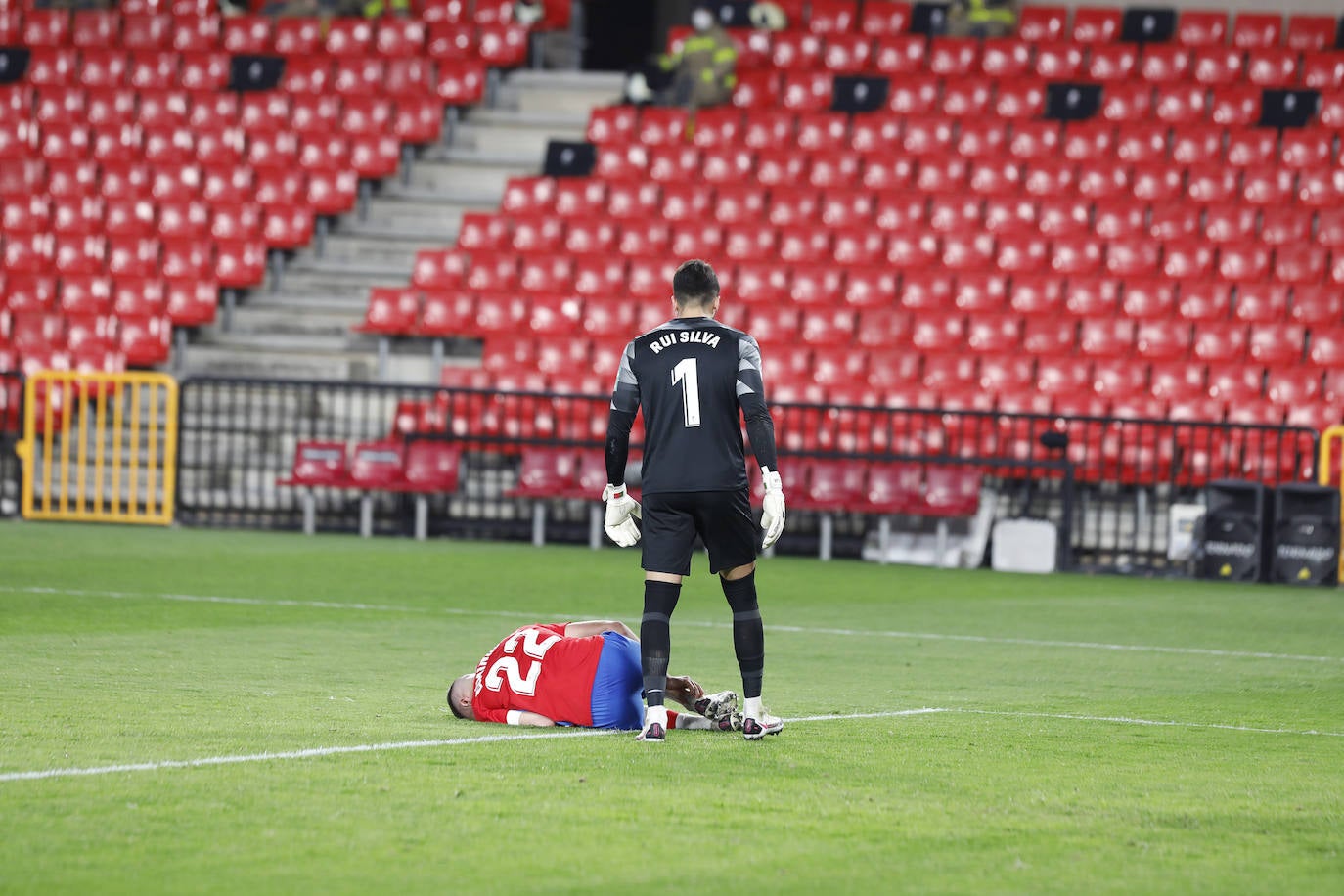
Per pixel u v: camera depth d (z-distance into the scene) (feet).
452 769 71.56
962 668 113.19
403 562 180.24
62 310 249.14
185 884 53.31
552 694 82.79
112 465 221.66
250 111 286.46
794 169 270.67
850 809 65.77
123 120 287.89
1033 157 269.64
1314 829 64.34
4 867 54.75
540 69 315.58
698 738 81.15
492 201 275.80
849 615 145.69
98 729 79.51
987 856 58.95
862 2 309.01
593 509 211.00
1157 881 56.18
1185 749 82.38
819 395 227.20
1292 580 188.75
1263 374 228.84
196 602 139.33
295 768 71.05
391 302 244.63
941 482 204.64
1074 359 231.30
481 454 214.28
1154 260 249.34
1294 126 272.51
